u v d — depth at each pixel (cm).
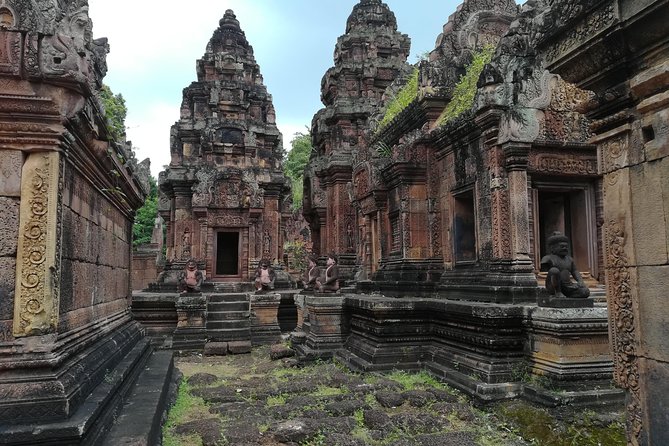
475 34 1224
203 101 2294
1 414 335
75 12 390
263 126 2320
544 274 905
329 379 864
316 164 2120
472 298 913
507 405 652
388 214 1284
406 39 2258
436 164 1157
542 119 880
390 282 1170
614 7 295
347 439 550
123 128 722
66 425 336
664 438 291
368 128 1666
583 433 555
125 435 409
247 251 2106
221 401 747
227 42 2488
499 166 886
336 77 2189
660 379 295
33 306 366
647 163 306
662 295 294
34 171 379
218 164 2194
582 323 655
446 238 1110
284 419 641
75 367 402
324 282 1179
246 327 1473
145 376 657
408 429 590
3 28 367
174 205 2145
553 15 349
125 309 818
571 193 994
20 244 370
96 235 566
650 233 303
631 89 306
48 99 376
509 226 873
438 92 1170
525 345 737
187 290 1446
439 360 871
